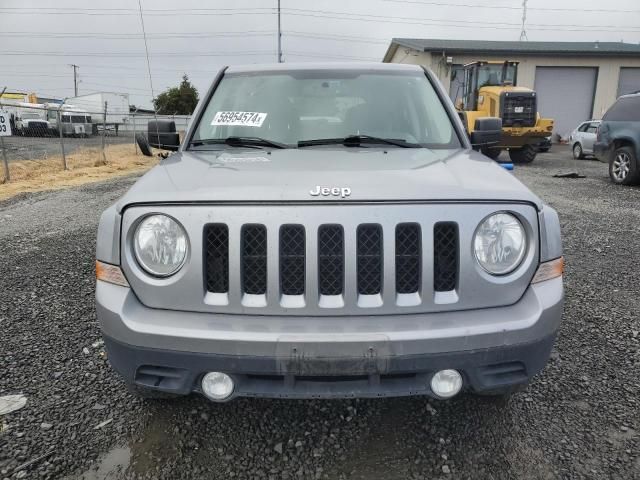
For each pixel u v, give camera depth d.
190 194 2.15
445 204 2.14
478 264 2.15
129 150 23.91
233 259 2.07
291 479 2.27
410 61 31.16
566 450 2.42
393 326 2.05
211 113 3.42
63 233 6.80
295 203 2.09
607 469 2.29
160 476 2.27
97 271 2.28
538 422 2.64
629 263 5.31
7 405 2.76
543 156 20.98
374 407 2.77
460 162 2.71
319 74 3.63
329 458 2.39
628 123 11.16
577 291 4.48
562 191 10.43
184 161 2.81
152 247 2.15
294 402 2.82
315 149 3.01
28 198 10.08
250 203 2.10
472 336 2.05
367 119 3.30
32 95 53.41
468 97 18.67
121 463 2.34
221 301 2.11
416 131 3.27
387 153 2.89
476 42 32.25
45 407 2.75
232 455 2.41
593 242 6.18
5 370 3.13
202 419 2.66
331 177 2.29
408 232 2.13
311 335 2.01
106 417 2.67
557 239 2.31
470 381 2.14
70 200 9.66
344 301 2.08
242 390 2.12
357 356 2.01
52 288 4.62
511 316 2.13
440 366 2.06
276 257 2.06
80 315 4.00
